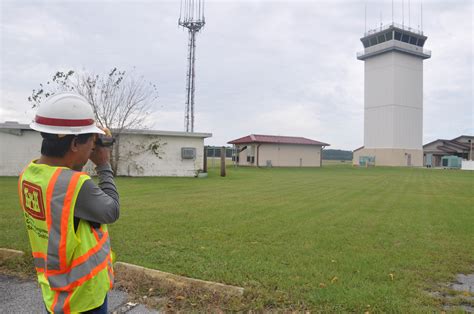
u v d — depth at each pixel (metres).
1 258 4.79
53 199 1.57
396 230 7.20
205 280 4.16
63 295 1.60
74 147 1.67
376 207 10.31
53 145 1.65
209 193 12.95
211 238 6.26
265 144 39.75
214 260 4.96
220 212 8.91
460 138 62.31
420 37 53.12
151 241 5.97
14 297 3.73
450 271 4.75
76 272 1.60
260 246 5.79
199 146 21.64
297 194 13.19
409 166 50.75
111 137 1.88
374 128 53.78
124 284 3.96
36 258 1.69
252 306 3.43
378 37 52.97
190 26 35.09
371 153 53.91
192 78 35.38
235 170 30.66
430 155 56.16
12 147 17.94
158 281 4.02
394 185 18.34
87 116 1.70
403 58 51.78
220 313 3.35
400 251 5.64
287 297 3.67
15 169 17.97
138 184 15.94
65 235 1.56
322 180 20.78
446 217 8.79
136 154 20.14
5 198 10.40
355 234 6.77
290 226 7.38
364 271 4.62
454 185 18.75
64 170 1.63
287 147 41.25
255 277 4.30
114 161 19.44
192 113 35.62
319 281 4.20
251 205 10.18
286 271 4.53
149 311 3.44
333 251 5.58
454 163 46.22
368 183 19.22
